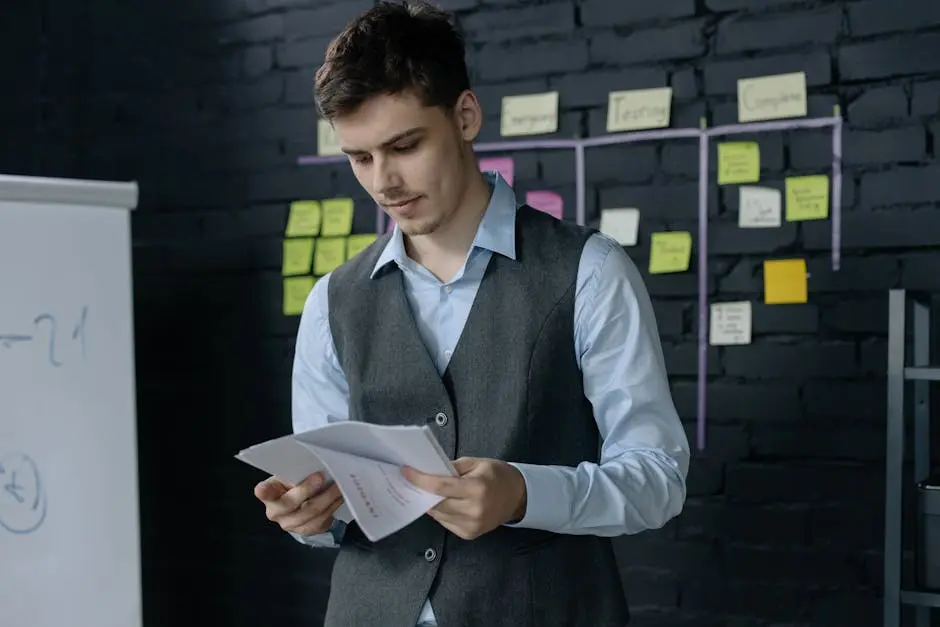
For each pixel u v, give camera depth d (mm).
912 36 2031
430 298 1365
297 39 2584
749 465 2156
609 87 2277
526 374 1289
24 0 2850
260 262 2619
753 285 2154
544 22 2334
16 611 1984
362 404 1357
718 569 2180
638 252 2240
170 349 2727
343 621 1339
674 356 2213
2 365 1990
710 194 2188
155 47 2732
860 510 2070
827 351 2094
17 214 2027
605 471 1207
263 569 2615
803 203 2105
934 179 2016
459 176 1286
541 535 1301
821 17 2102
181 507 2715
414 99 1201
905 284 2039
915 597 1750
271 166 2607
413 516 1093
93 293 2119
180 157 2707
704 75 2197
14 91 2854
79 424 2086
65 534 2055
